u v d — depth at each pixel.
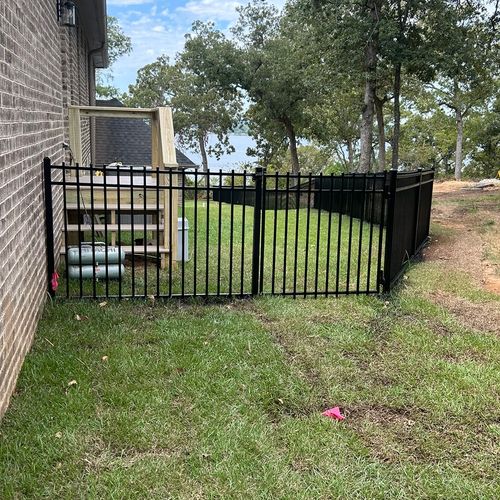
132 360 3.31
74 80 8.11
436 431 2.66
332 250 7.39
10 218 2.92
